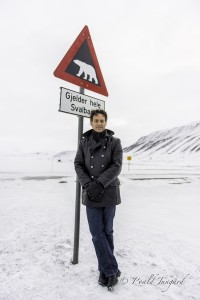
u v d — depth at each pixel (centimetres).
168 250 356
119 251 346
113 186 260
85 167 273
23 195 849
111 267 250
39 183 1241
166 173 2392
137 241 393
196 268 300
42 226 458
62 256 322
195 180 1670
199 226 502
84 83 313
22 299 225
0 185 1135
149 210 659
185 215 604
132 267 298
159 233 441
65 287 247
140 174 2156
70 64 297
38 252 333
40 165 3853
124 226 484
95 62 329
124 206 704
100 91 336
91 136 273
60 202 735
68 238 392
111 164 265
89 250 346
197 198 873
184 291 248
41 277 266
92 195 243
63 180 1416
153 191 1025
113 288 248
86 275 273
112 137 270
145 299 231
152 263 308
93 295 235
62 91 283
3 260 305
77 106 301
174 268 298
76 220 299
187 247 371
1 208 612
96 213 258
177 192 1014
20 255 322
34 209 611
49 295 232
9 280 258
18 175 1809
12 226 453
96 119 268
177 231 459
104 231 268
